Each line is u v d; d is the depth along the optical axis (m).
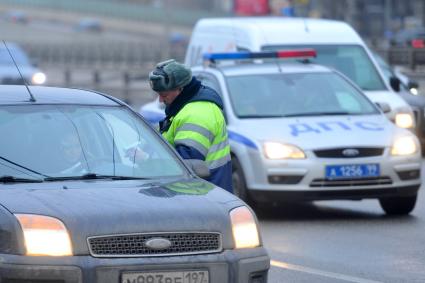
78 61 191.88
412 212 37.47
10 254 17.53
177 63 23.47
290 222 35.62
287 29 49.97
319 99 37.94
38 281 17.38
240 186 35.69
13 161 20.14
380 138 35.34
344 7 182.50
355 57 49.94
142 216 18.14
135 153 21.31
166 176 21.05
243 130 36.06
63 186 19.47
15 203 18.17
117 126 21.69
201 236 18.44
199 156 23.11
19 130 20.77
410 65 91.81
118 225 17.88
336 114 37.38
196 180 21.08
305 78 38.81
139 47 189.25
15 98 21.64
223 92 38.00
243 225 19.06
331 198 34.84
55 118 21.27
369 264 28.42
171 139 23.69
